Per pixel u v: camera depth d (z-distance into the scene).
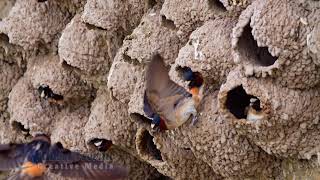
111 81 10.88
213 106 9.59
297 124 9.07
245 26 8.90
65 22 12.73
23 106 13.06
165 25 10.43
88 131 11.79
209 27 9.59
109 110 11.76
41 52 12.93
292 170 9.62
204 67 9.41
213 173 10.63
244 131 9.25
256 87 8.80
